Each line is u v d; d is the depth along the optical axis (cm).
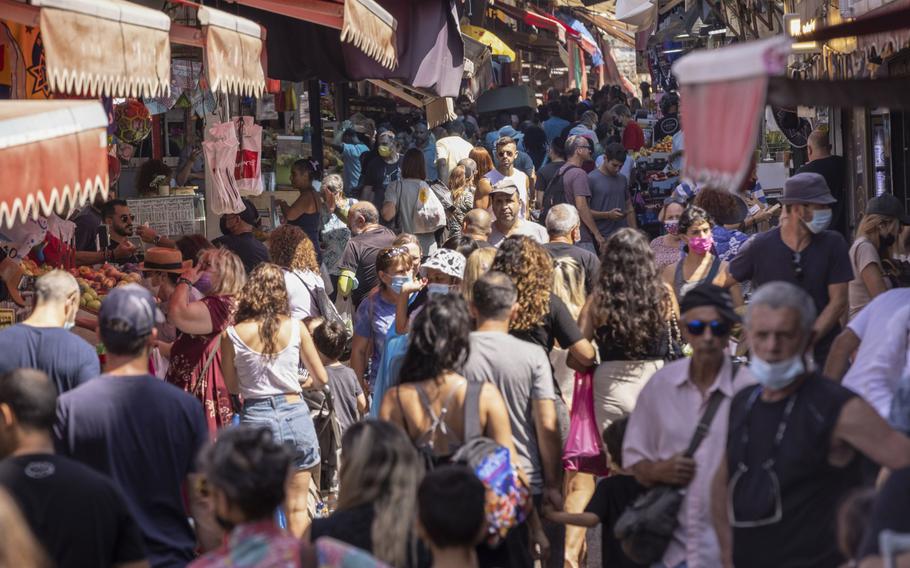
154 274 1046
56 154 641
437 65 1606
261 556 476
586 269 1123
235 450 488
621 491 724
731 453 574
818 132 1525
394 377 877
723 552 594
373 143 2497
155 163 1495
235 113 1741
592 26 5397
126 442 649
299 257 1227
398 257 1158
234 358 960
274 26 1608
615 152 1814
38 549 553
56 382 726
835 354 727
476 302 781
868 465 569
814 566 550
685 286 1055
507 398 766
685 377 646
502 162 1727
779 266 962
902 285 1022
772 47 436
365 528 580
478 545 667
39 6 727
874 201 1020
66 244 1123
